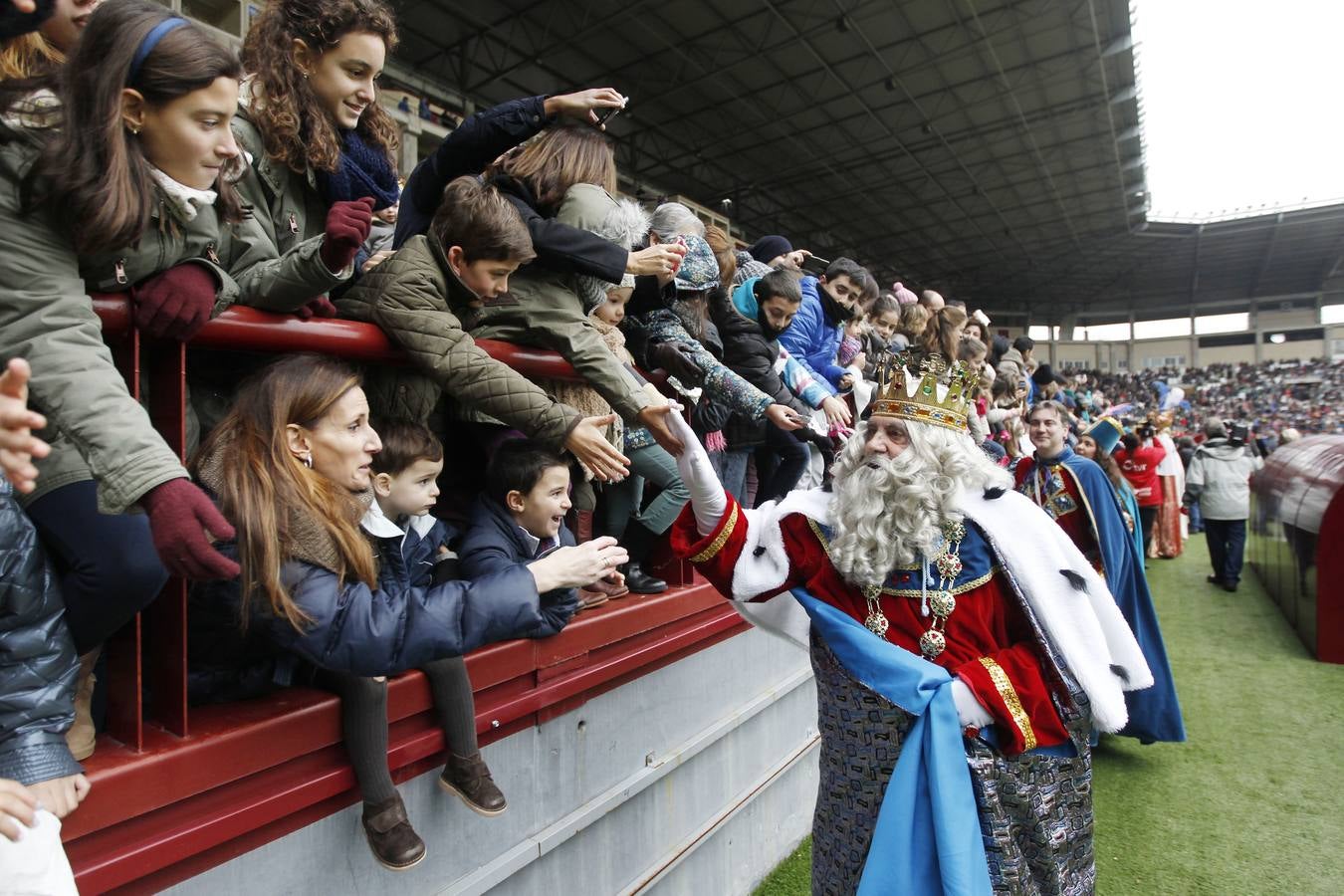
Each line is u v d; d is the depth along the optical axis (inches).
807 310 139.0
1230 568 287.6
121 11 39.4
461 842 62.0
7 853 32.9
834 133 684.1
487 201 57.8
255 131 59.7
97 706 48.6
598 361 69.0
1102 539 146.1
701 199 807.1
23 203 36.8
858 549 62.9
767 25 502.0
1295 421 1268.5
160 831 43.6
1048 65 583.8
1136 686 63.2
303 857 51.2
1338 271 1518.2
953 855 53.8
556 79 556.1
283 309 51.8
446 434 79.4
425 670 58.4
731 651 99.2
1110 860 119.0
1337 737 161.9
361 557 47.9
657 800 85.4
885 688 59.8
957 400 66.7
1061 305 1700.3
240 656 51.5
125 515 41.1
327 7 59.3
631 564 89.3
